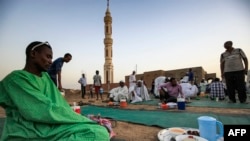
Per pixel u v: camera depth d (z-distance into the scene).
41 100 1.46
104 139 1.58
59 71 4.66
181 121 3.45
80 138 1.47
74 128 1.51
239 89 6.11
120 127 3.11
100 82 11.09
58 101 1.74
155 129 2.99
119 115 4.34
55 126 1.52
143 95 8.81
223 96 7.66
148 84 20.72
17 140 1.51
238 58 5.96
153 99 9.63
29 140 1.49
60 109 1.53
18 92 1.46
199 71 18.47
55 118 1.46
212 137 1.90
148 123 3.34
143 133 2.74
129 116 4.14
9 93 1.48
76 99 11.80
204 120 1.95
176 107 5.24
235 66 6.01
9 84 1.49
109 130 2.41
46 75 1.84
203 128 1.95
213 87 7.85
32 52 1.64
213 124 1.91
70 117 1.57
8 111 1.59
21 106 1.43
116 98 8.07
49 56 1.71
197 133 2.14
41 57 1.65
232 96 6.32
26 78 1.51
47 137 1.47
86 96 16.05
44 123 1.51
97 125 1.67
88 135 1.50
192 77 11.60
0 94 1.53
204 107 5.45
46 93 1.65
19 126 1.52
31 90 1.48
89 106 6.59
